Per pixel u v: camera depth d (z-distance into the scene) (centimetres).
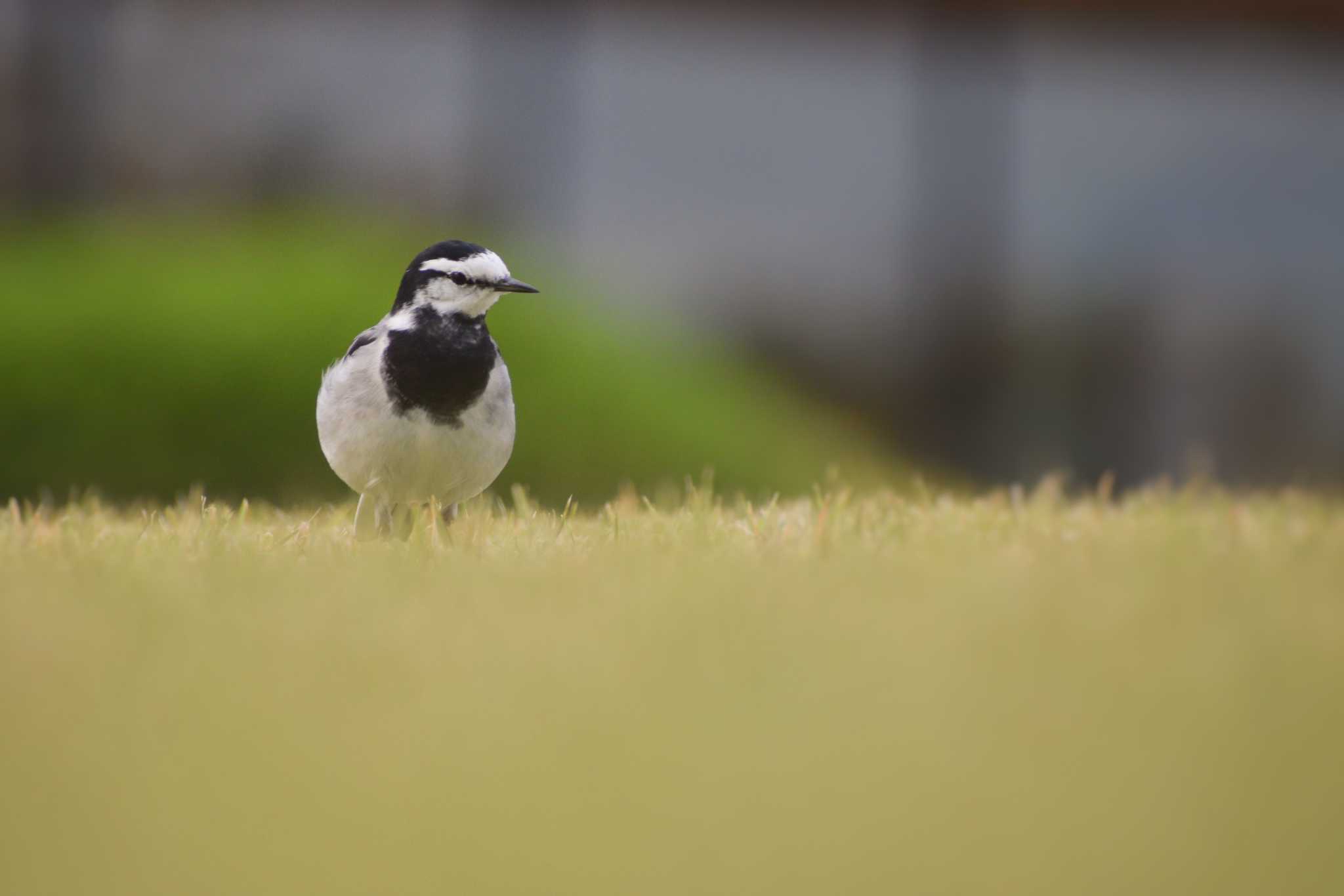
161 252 2675
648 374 2597
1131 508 1357
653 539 1080
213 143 3231
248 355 2430
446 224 3033
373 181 3184
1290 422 3391
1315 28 3256
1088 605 823
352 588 885
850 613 799
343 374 1129
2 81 3228
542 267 2852
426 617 802
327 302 2512
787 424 2767
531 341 2516
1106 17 3219
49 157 3234
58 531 1141
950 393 3291
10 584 912
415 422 1112
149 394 2392
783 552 1015
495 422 1139
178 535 1123
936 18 3238
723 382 2786
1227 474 3297
